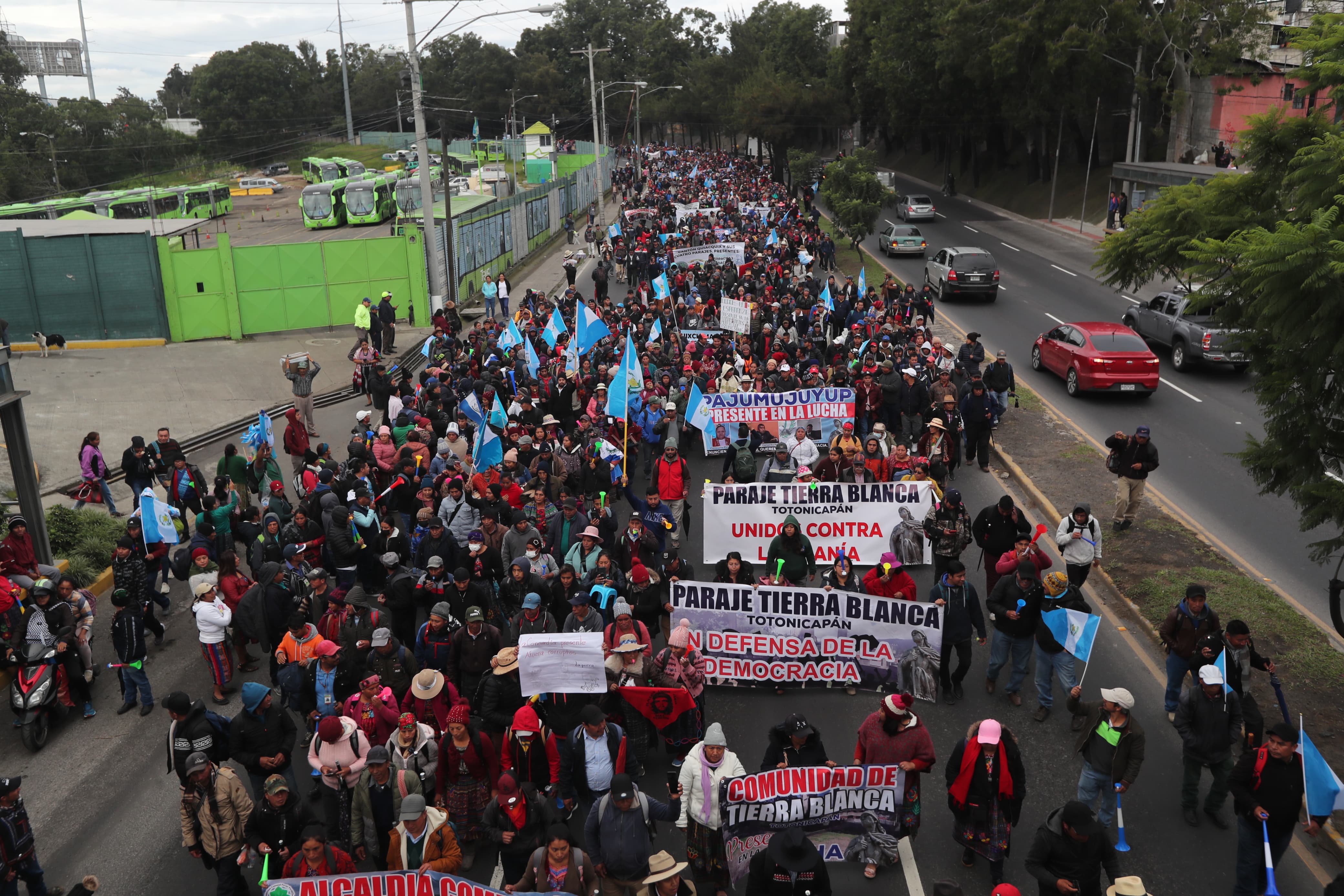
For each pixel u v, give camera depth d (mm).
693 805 8000
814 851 6992
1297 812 7602
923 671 11094
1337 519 9961
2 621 11258
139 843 9289
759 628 11328
